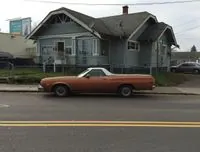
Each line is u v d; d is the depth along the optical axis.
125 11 38.53
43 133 8.71
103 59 30.98
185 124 10.05
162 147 7.48
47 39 32.91
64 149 7.27
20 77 23.83
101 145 7.60
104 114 11.85
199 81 31.30
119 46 31.58
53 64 30.61
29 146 7.48
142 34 34.25
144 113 12.19
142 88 18.36
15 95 18.20
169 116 11.56
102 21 34.00
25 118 10.89
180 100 16.80
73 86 18.11
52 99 16.59
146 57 34.03
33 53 43.22
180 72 44.06
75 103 15.06
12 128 9.29
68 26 31.59
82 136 8.40
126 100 16.53
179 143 7.82
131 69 30.91
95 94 19.25
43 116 11.30
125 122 10.26
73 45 31.31
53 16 31.91
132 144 7.70
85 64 30.59
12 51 43.31
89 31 29.78
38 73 27.23
